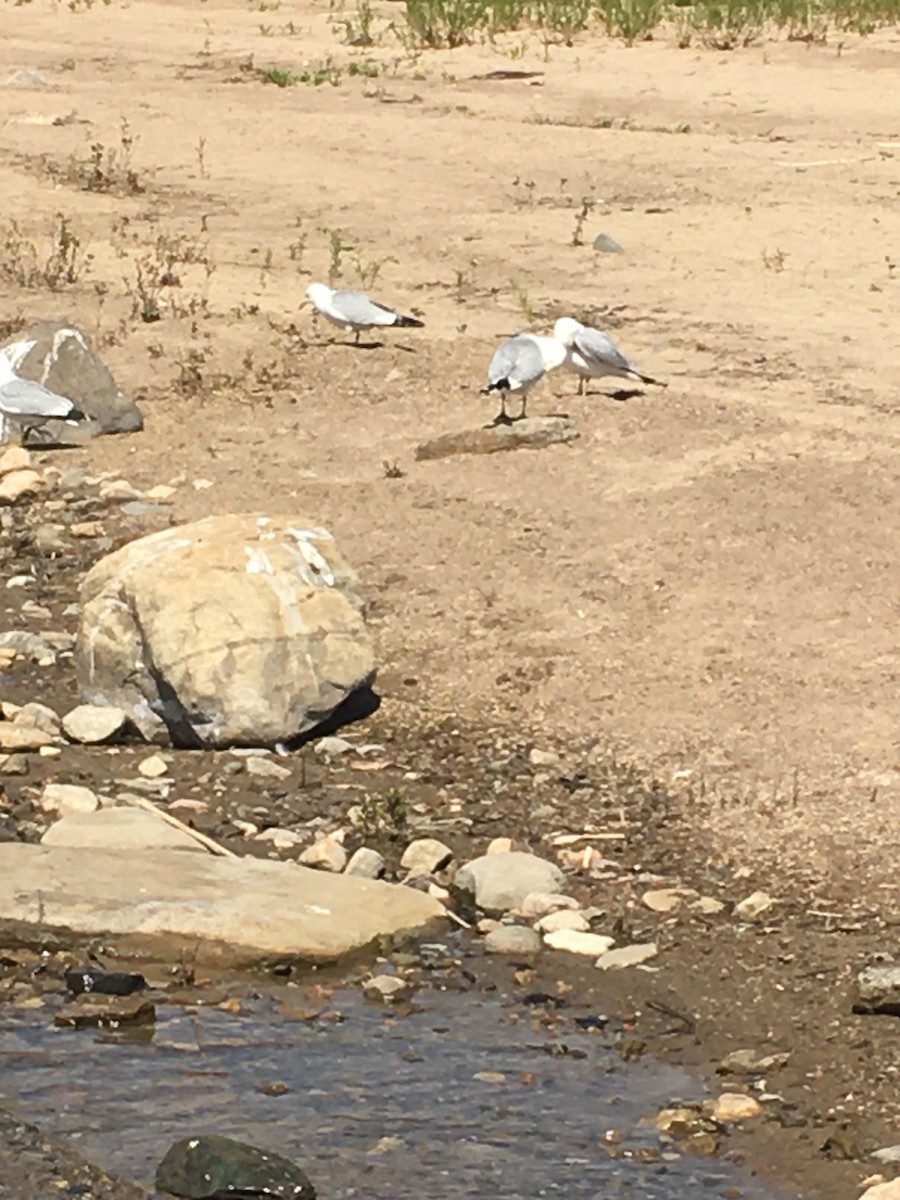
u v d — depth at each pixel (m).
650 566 10.74
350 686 9.38
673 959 7.42
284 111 22.47
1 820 8.53
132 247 17.33
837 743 8.86
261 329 15.19
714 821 8.38
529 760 9.05
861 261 16.69
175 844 8.20
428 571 10.93
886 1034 6.87
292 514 11.82
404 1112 6.54
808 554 10.69
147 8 28.91
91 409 13.40
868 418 12.77
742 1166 6.21
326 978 7.38
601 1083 6.68
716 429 12.58
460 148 20.78
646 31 26.06
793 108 22.31
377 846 8.38
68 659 10.34
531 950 7.53
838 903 7.71
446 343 14.70
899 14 26.36
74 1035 7.02
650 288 16.00
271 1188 6.09
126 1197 6.13
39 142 20.89
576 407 13.09
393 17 27.84
